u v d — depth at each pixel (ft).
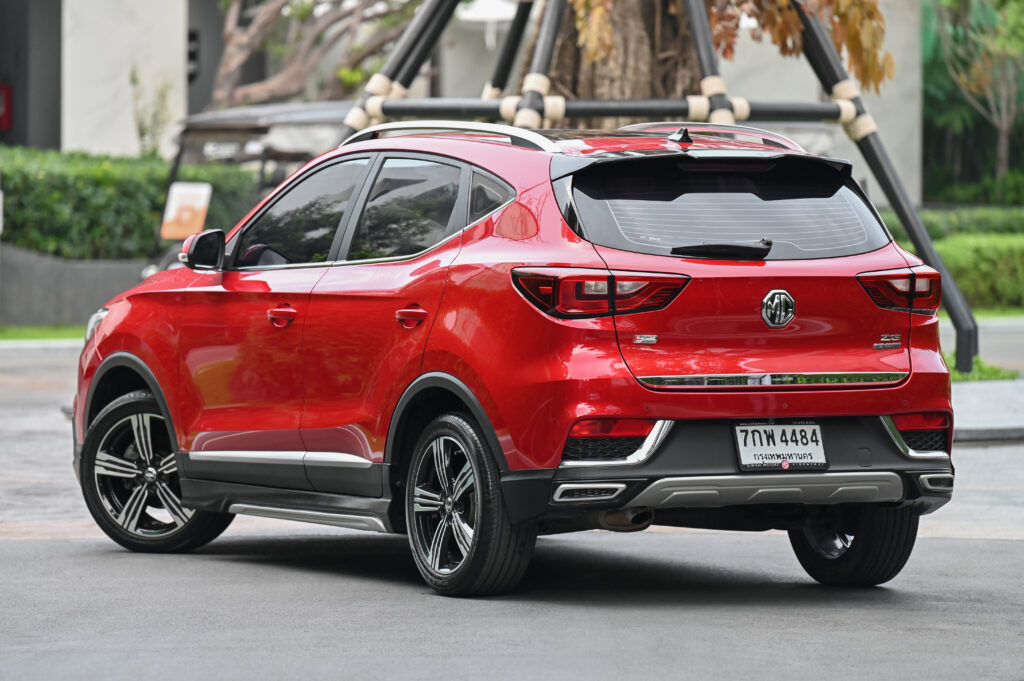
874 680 42.47
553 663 44.21
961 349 123.75
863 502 53.42
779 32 123.13
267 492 61.46
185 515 65.87
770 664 44.32
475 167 55.77
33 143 290.15
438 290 54.39
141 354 66.03
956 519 77.15
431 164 57.72
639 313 50.37
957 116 357.61
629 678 42.42
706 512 55.26
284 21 341.00
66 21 270.87
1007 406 114.32
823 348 52.24
